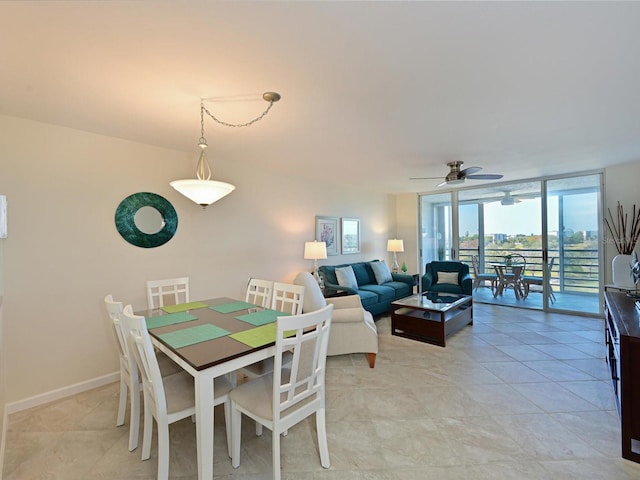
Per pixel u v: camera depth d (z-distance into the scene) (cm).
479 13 125
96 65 160
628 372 170
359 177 473
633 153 348
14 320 228
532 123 251
